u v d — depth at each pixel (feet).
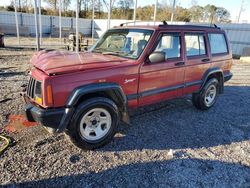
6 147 11.33
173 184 9.51
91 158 10.99
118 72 11.57
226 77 19.20
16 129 13.21
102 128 11.84
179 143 12.84
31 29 101.14
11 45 57.16
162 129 14.43
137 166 10.58
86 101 10.91
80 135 11.08
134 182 9.52
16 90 20.07
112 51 14.26
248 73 36.42
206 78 17.04
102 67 11.13
